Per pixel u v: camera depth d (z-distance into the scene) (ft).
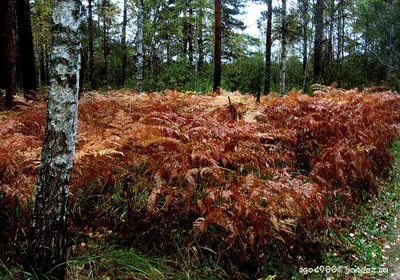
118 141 13.00
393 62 59.41
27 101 27.66
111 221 11.89
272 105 21.54
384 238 13.46
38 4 65.10
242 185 11.50
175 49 70.90
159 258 10.52
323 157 16.06
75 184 11.87
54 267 8.34
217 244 11.25
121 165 12.58
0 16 25.88
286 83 74.43
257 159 14.35
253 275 10.64
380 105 26.11
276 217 10.85
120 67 86.33
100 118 20.20
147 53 69.92
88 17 61.41
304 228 12.37
